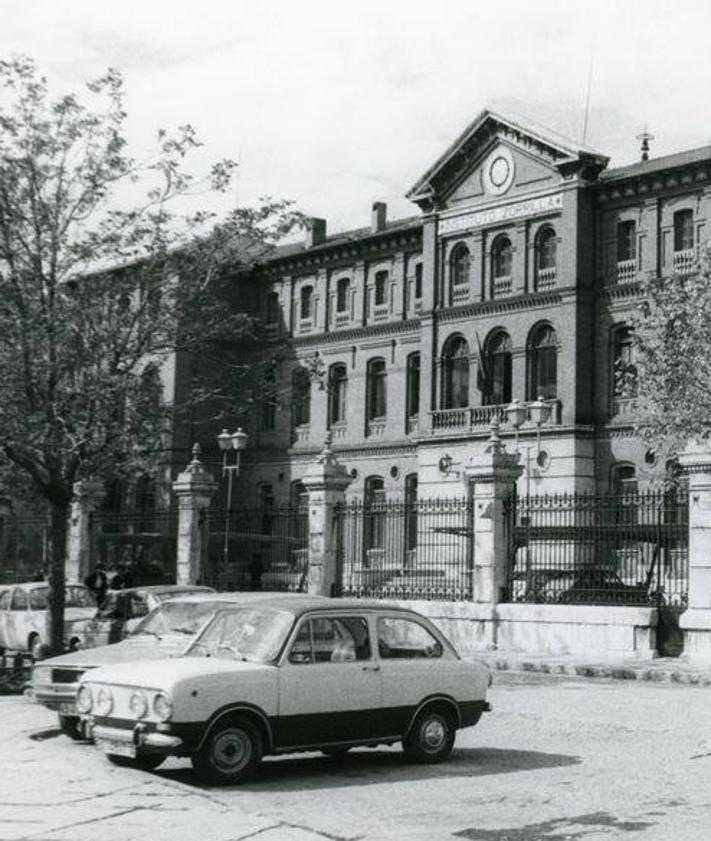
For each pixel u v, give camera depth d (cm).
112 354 2106
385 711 1191
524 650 2488
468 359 4822
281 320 5769
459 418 4766
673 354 3038
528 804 1016
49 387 2027
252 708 1109
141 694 1088
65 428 2000
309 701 1141
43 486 2095
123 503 5256
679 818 954
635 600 2389
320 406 5553
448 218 4925
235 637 1188
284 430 5672
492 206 4759
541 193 4575
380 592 2811
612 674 2111
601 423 4384
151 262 2131
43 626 2631
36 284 2041
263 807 1005
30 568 3916
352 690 1171
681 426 2989
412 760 1221
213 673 1095
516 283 4653
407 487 5162
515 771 1179
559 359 4459
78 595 2816
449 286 4919
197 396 2408
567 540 2512
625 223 4434
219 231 2186
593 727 1490
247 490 5803
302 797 1050
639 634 2320
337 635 1184
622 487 4328
